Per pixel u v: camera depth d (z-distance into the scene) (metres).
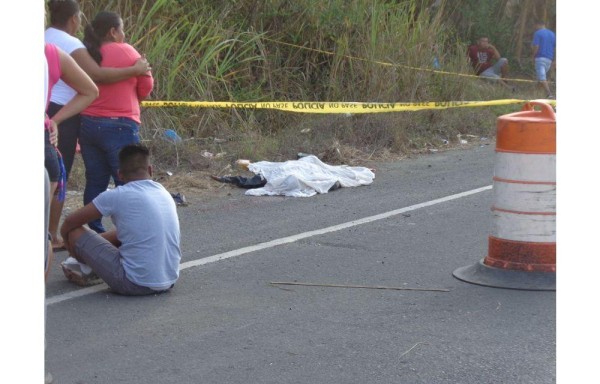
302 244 9.60
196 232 10.16
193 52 15.86
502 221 8.12
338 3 17.84
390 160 15.57
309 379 5.94
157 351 6.43
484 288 7.98
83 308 7.39
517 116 8.11
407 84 18.08
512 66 28.80
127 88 9.23
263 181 12.80
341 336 6.74
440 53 19.34
